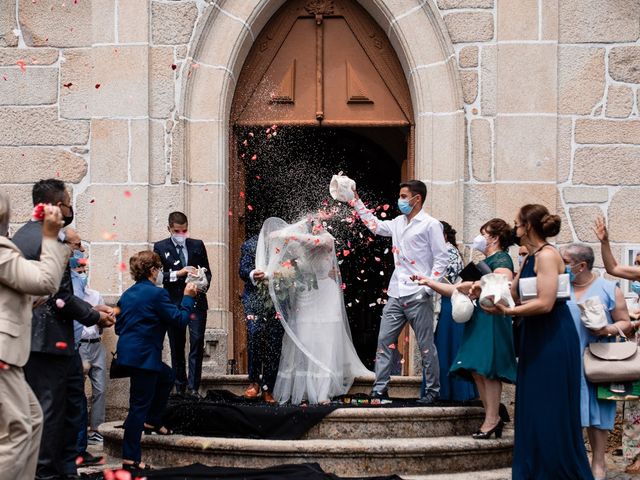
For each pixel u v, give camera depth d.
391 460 6.73
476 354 7.05
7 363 4.77
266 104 9.56
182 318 6.70
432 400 7.80
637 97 9.05
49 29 9.29
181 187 9.11
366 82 9.59
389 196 12.85
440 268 7.60
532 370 5.92
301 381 7.66
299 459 6.68
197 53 9.20
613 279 8.88
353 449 6.65
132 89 9.16
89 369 8.36
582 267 6.98
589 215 8.99
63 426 6.07
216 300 9.07
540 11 9.06
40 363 5.95
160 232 9.12
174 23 9.23
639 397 6.60
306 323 7.68
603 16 9.09
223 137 9.22
